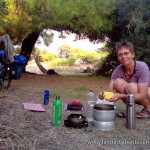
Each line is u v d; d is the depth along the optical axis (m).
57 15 3.86
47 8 3.76
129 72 1.65
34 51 7.24
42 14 3.81
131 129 1.49
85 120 1.53
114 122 1.51
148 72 1.62
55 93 2.73
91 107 1.63
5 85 3.19
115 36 4.87
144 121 1.66
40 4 3.76
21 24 3.95
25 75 4.79
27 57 5.44
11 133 1.33
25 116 1.70
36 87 3.21
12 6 3.82
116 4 4.18
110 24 4.41
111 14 4.38
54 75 5.27
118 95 1.54
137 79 1.63
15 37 4.65
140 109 2.00
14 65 2.70
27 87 3.15
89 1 4.04
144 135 1.40
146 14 3.93
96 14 4.10
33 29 4.14
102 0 4.09
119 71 1.71
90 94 2.05
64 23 4.07
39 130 1.42
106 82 4.13
